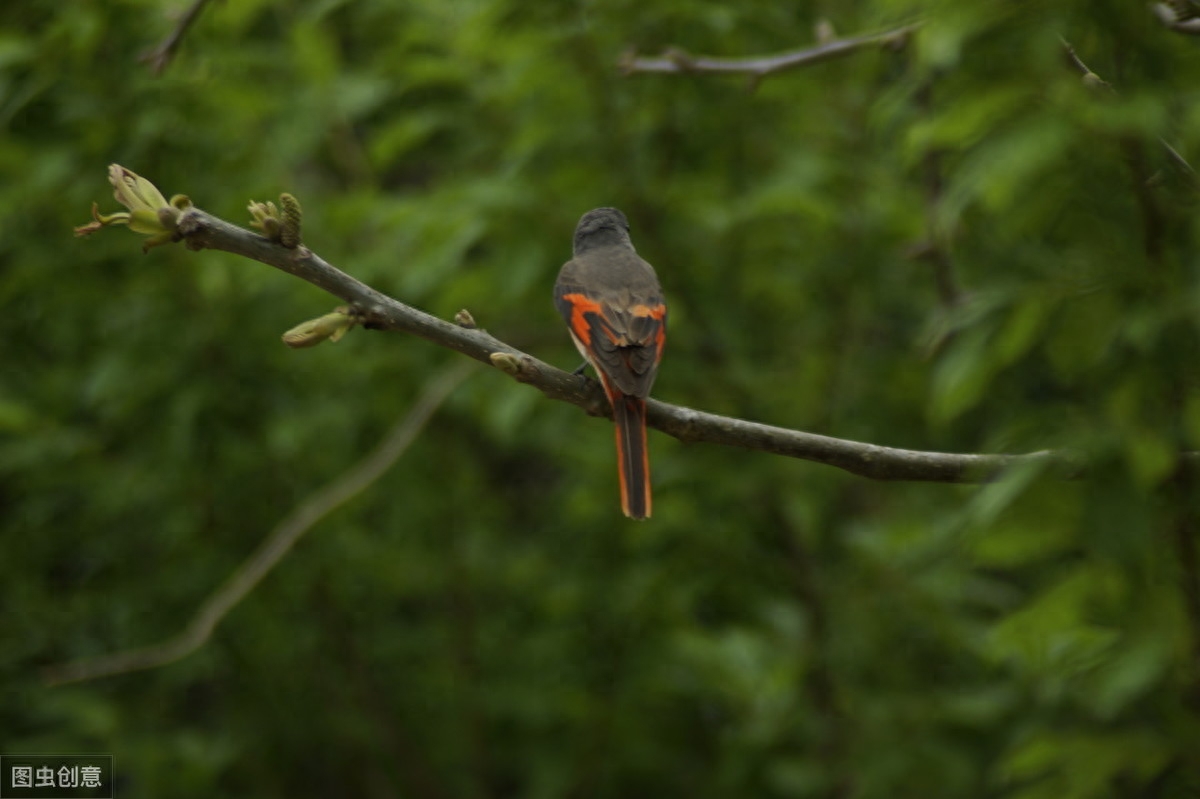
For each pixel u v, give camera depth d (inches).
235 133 446.9
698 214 439.5
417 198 448.8
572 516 491.2
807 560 470.3
